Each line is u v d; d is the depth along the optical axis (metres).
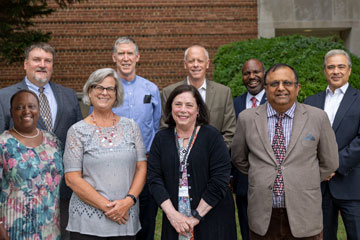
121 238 2.82
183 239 2.74
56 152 2.90
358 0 10.48
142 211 3.71
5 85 9.92
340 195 3.34
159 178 2.83
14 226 2.64
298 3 10.34
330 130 2.87
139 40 10.12
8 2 6.60
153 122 3.93
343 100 3.43
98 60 10.09
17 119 2.73
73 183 2.75
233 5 10.23
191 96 2.79
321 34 11.12
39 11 7.17
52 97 3.40
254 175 2.88
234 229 2.84
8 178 2.65
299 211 2.72
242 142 3.06
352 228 3.34
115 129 2.91
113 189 2.77
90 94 2.93
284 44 6.20
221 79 6.28
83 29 10.04
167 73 10.18
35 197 2.70
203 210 2.68
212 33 10.20
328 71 3.55
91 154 2.79
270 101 2.85
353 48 10.57
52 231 2.79
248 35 10.28
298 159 2.76
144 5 10.09
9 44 6.73
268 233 2.86
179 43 10.17
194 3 10.15
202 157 2.77
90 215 2.75
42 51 3.26
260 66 4.15
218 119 3.71
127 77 3.77
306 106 2.92
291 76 2.78
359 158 3.24
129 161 2.86
